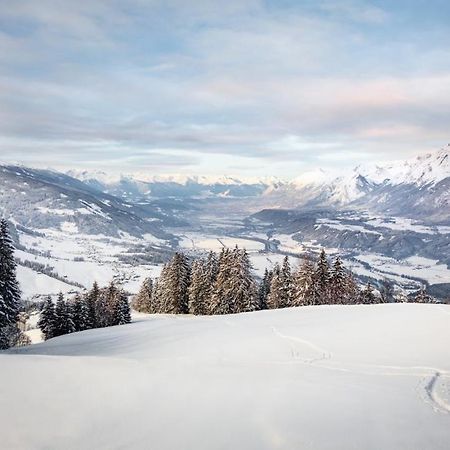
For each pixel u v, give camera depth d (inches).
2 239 1609.3
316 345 786.8
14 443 321.1
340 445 314.2
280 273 2588.6
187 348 858.8
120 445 318.7
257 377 542.9
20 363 602.9
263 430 345.4
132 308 3548.2
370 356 665.6
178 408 406.6
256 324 1187.3
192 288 2610.7
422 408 404.2
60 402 420.2
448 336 789.2
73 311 2359.7
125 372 559.5
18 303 1670.8
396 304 1382.9
